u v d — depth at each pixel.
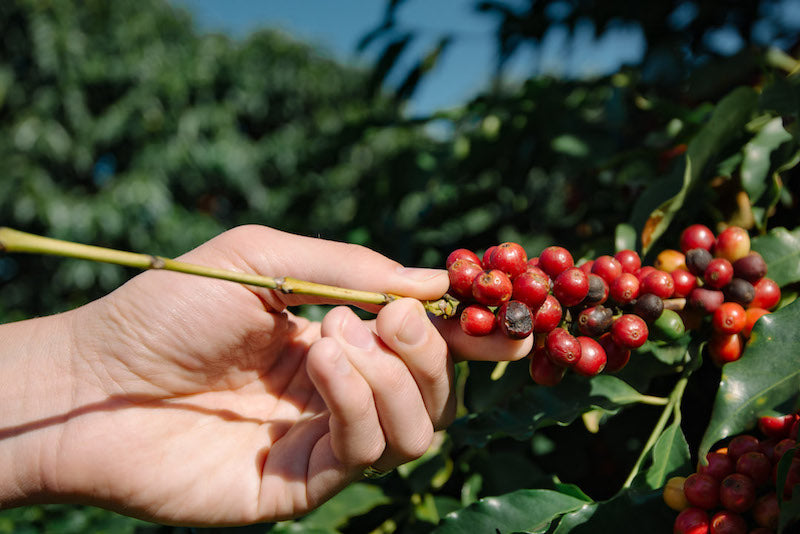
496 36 0.65
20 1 2.14
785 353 0.31
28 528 0.58
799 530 0.29
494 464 0.43
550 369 0.33
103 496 0.38
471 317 0.32
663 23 0.61
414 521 0.42
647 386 0.37
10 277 2.07
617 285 0.33
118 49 2.31
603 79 0.57
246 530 0.43
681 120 0.49
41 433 0.38
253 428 0.42
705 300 0.34
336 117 2.73
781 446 0.30
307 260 0.38
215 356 0.41
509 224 0.72
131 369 0.40
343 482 0.37
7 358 0.40
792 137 0.38
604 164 0.50
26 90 2.22
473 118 0.65
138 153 2.26
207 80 2.49
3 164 2.07
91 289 2.10
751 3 0.60
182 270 0.28
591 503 0.34
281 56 2.75
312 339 0.47
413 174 0.68
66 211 2.03
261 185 2.53
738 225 0.39
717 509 0.31
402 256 0.68
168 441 0.39
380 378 0.33
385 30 0.66
